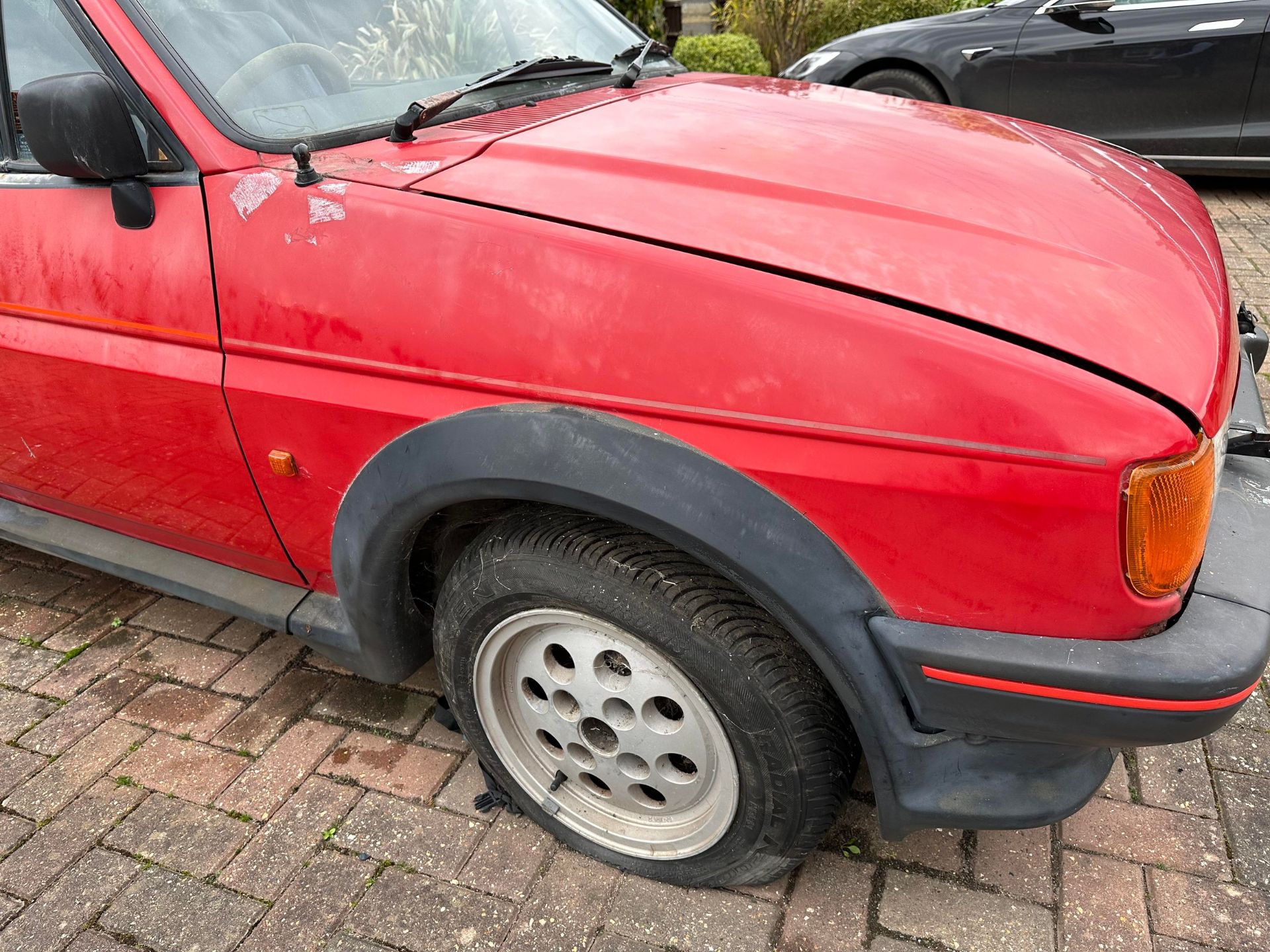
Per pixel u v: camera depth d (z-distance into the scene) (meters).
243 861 1.88
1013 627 1.25
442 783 2.04
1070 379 1.16
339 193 1.50
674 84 2.26
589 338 1.33
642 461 1.31
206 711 2.28
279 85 1.74
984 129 1.97
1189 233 1.63
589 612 1.46
